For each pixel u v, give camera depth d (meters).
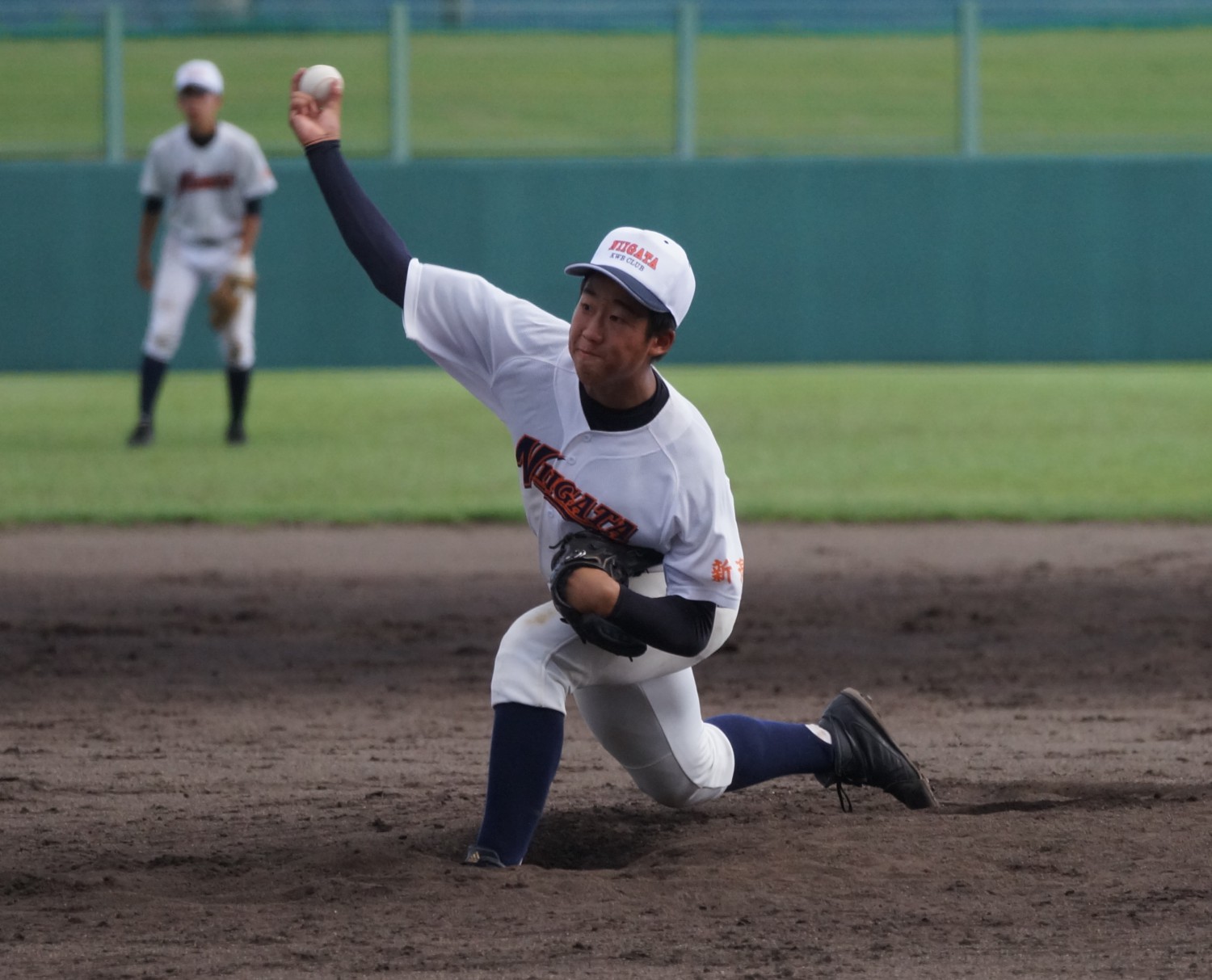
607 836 14.55
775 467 40.91
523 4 79.81
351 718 19.67
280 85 74.62
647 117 73.50
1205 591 27.55
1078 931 11.30
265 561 30.50
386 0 79.06
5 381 61.59
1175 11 77.12
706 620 12.34
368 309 63.50
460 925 11.52
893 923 11.52
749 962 10.70
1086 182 63.31
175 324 43.47
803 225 63.84
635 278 11.51
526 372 12.67
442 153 70.25
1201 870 12.66
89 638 24.02
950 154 70.19
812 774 15.48
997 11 77.00
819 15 78.69
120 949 11.09
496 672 12.92
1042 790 15.76
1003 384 58.19
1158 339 63.91
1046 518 34.97
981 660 22.89
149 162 42.97
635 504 12.23
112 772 16.95
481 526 34.72
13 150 67.38
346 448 44.34
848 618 25.67
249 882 12.80
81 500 36.25
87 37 75.62
